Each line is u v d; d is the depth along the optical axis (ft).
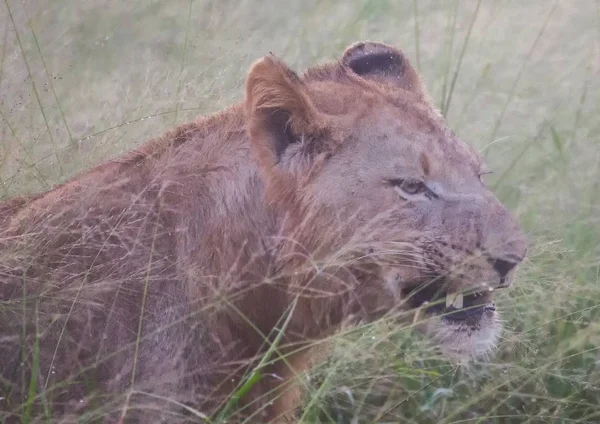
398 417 36.47
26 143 43.86
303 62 56.75
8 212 34.09
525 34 61.26
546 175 50.65
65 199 33.27
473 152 33.35
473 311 32.63
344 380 36.60
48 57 53.31
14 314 31.53
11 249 32.04
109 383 31.17
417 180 31.83
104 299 31.48
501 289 36.19
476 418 35.27
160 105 44.91
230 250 32.32
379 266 31.78
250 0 60.44
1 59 48.83
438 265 31.53
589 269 43.57
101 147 42.14
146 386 30.89
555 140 49.83
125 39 57.72
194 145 33.68
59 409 31.22
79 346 31.32
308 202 31.89
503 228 31.53
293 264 32.04
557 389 38.60
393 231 31.65
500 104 55.52
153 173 33.30
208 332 31.91
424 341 35.29
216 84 48.49
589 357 38.99
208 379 31.94
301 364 34.45
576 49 60.18
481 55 59.16
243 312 32.55
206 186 32.81
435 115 33.76
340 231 31.65
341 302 32.19
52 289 31.71
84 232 32.30
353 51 37.55
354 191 31.78
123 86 50.83
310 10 61.26
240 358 32.73
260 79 31.55
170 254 32.19
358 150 32.09
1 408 31.19
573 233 45.60
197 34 54.39
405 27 61.57
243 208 32.42
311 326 32.78
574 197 48.21
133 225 32.37
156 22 58.65
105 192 33.09
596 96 57.21
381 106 32.99
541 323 39.09
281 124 32.30
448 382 38.96
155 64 53.72
